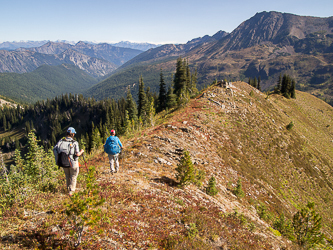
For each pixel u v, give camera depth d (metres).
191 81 81.81
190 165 10.55
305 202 27.33
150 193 8.28
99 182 8.12
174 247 5.32
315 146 54.03
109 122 100.44
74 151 5.92
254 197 19.42
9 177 7.21
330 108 106.88
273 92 106.50
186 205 8.41
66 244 4.41
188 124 26.58
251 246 7.21
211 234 6.78
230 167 21.92
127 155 13.83
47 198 6.27
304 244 12.68
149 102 69.81
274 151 34.53
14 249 4.00
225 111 38.06
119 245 4.84
